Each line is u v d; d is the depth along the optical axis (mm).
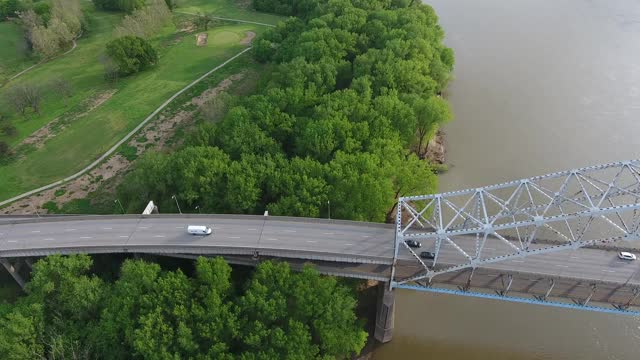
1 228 120250
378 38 186375
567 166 150125
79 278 104812
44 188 152750
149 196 133750
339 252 105625
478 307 114000
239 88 195000
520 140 161250
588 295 94500
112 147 168000
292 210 117625
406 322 111750
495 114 173250
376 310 112562
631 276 97250
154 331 91812
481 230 92000
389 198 116438
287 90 152250
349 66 171750
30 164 163000
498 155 156125
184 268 119125
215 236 112688
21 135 176500
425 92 160125
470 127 167875
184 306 96312
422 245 107812
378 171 119688
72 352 92438
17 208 145750
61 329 98750
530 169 150125
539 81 189250
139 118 181375
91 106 190000
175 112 183500
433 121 143375
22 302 102562
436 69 168500
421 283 101562
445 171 151000
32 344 95312
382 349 108000
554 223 130500
